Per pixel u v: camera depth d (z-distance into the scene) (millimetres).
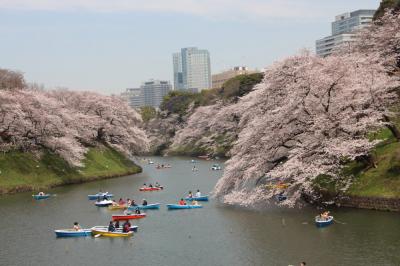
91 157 96500
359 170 49719
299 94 48594
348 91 48125
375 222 41250
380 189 45312
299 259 34406
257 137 51719
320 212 47312
